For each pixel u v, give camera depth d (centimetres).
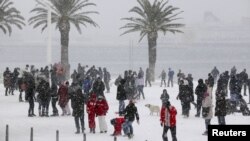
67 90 6234
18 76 8725
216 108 4806
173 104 7538
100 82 6631
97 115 5041
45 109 6750
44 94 6141
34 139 4647
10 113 6488
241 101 6353
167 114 4138
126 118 4666
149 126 5453
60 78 9206
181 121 5834
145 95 8900
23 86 7612
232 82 6444
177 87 10650
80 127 5381
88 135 4897
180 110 6862
